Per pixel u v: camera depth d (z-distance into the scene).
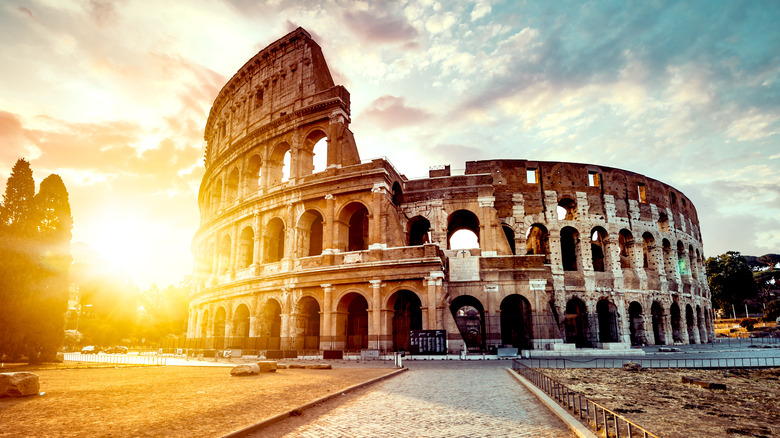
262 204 60.81
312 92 61.19
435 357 45.28
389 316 49.19
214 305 65.62
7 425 13.42
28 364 43.62
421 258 48.06
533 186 68.44
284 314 53.88
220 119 80.12
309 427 14.55
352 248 61.12
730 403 20.05
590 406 18.34
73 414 15.16
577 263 67.00
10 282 44.62
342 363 41.88
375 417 16.20
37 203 48.59
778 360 41.38
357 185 53.59
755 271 185.38
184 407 16.62
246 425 13.95
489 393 22.08
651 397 21.25
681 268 80.31
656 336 71.88
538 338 53.72
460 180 61.28
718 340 91.12
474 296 55.56
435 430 14.26
